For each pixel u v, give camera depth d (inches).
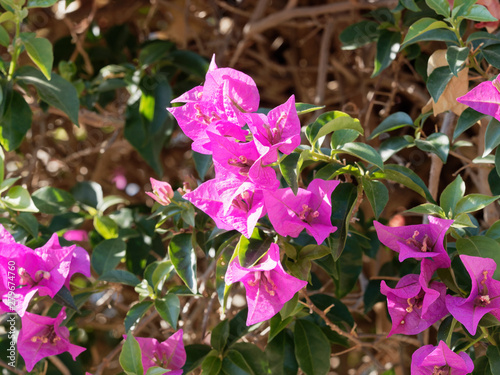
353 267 30.6
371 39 32.7
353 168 26.6
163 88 33.9
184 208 27.9
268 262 25.0
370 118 39.0
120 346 31.6
